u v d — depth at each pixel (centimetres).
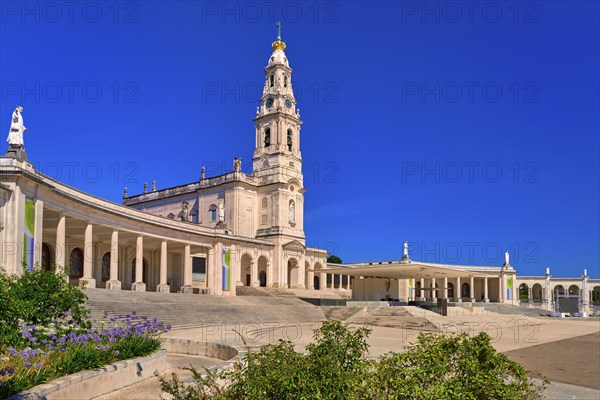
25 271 1914
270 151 8294
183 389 1048
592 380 1972
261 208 8150
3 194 3353
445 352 816
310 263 8775
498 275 10675
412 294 9981
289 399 822
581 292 10819
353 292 7819
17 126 3588
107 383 1582
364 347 991
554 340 3644
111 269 4984
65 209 4197
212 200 8188
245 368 938
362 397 762
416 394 729
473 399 735
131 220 5244
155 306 3912
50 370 1427
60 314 1867
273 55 8662
